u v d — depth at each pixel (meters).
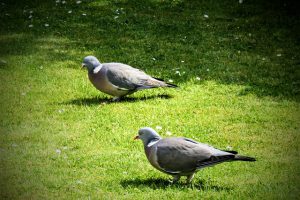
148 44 18.41
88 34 19.20
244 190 9.64
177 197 9.35
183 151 9.53
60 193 9.55
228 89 14.98
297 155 11.25
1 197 9.42
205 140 11.91
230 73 16.11
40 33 19.23
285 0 22.66
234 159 9.12
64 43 18.36
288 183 10.00
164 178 10.30
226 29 19.97
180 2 22.58
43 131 12.21
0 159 10.81
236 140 11.95
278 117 13.21
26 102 13.88
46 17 20.80
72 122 12.71
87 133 12.12
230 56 17.53
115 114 13.14
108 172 10.41
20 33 19.20
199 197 9.36
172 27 19.98
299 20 20.88
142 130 9.93
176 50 17.92
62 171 10.41
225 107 13.79
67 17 20.84
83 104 13.79
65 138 11.88
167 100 14.13
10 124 12.55
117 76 13.64
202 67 16.53
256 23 20.61
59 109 13.45
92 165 10.67
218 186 9.88
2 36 18.89
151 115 13.14
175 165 9.57
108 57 17.19
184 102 14.02
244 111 13.55
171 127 12.54
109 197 9.38
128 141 11.80
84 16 20.95
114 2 22.55
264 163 10.85
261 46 18.50
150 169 10.62
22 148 11.33
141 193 9.52
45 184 9.91
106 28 19.81
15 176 10.16
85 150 11.35
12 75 15.66
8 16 20.92
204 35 19.33
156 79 14.12
